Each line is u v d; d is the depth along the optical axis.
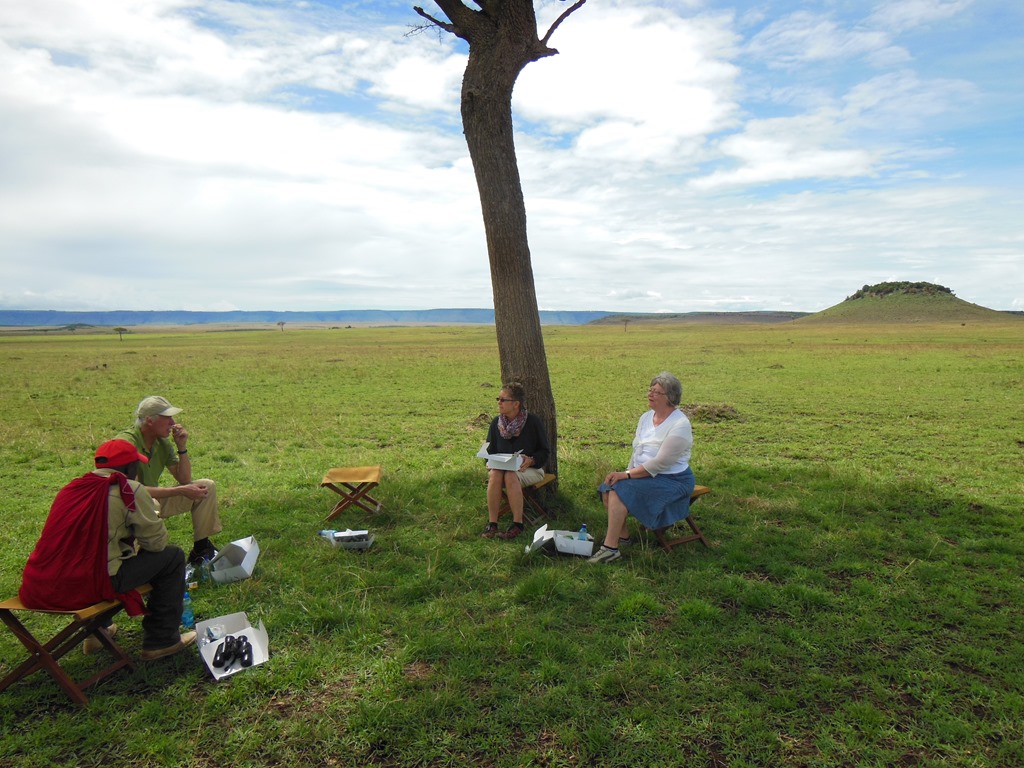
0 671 4.00
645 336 84.00
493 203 6.84
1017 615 4.66
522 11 6.57
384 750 3.25
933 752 3.21
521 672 3.91
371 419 15.68
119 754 3.24
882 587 5.16
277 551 6.02
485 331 125.56
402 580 5.31
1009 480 9.18
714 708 3.55
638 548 5.99
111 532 3.77
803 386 22.61
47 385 24.33
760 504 7.39
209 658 3.96
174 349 58.53
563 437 13.28
